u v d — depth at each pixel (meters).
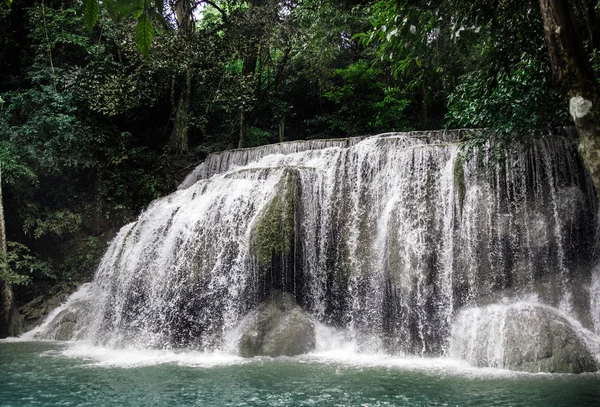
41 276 14.90
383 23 7.33
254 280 10.21
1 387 6.77
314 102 24.80
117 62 18.33
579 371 7.55
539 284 9.38
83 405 5.80
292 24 18.97
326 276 10.96
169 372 7.79
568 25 4.90
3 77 16.67
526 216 9.70
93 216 16.17
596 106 4.86
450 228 10.05
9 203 14.92
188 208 12.02
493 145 10.14
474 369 7.96
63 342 11.66
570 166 10.08
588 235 9.79
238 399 6.01
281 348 9.38
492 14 6.54
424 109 22.03
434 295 9.77
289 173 10.90
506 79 9.10
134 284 11.47
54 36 16.42
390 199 10.82
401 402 5.79
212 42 18.44
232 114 20.97
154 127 20.19
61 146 15.56
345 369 7.97
